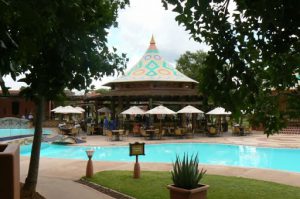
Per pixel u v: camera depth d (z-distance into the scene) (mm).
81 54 7258
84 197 8898
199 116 39844
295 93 5820
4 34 4641
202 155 21594
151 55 39031
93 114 46438
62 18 5141
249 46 5105
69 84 7570
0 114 46219
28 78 6762
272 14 4094
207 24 5301
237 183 10312
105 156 20797
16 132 34344
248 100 5160
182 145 25422
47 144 24719
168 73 36562
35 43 5164
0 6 4156
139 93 33062
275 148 22750
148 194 9094
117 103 38312
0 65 4637
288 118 6090
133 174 11289
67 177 11719
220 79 5145
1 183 4043
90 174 11242
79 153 21672
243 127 31422
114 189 9750
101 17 7801
